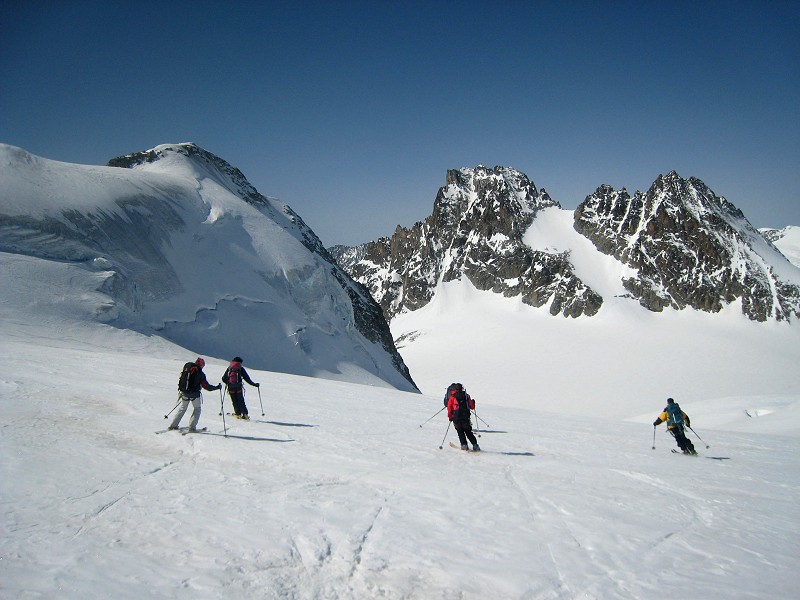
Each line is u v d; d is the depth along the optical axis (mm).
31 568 5227
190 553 5863
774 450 16609
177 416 12289
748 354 126938
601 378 118312
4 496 7211
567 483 9750
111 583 5047
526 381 121250
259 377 28609
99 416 13227
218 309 58406
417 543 6430
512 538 6723
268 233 76875
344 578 5520
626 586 5496
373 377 67750
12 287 39031
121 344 38188
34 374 18484
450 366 140125
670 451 14703
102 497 7523
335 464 10258
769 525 7695
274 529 6672
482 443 14180
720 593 5379
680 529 7352
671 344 136125
